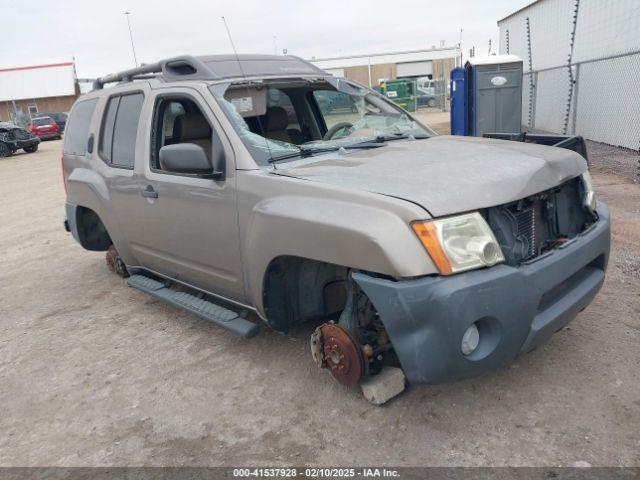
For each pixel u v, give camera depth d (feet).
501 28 62.49
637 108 33.37
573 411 9.34
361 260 8.46
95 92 17.02
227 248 11.39
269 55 14.58
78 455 9.66
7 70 161.68
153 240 13.89
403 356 8.43
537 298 8.64
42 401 11.64
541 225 9.87
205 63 12.92
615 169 28.40
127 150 14.55
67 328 15.47
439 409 9.76
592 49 39.04
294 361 12.02
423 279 8.09
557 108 45.68
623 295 13.56
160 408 10.84
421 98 111.04
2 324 16.33
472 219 8.40
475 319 8.07
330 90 14.79
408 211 8.17
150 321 15.34
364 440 9.19
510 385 10.25
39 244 25.84
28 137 78.43
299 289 11.18
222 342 13.42
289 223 9.54
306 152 11.54
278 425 9.86
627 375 10.19
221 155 11.18
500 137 14.38
